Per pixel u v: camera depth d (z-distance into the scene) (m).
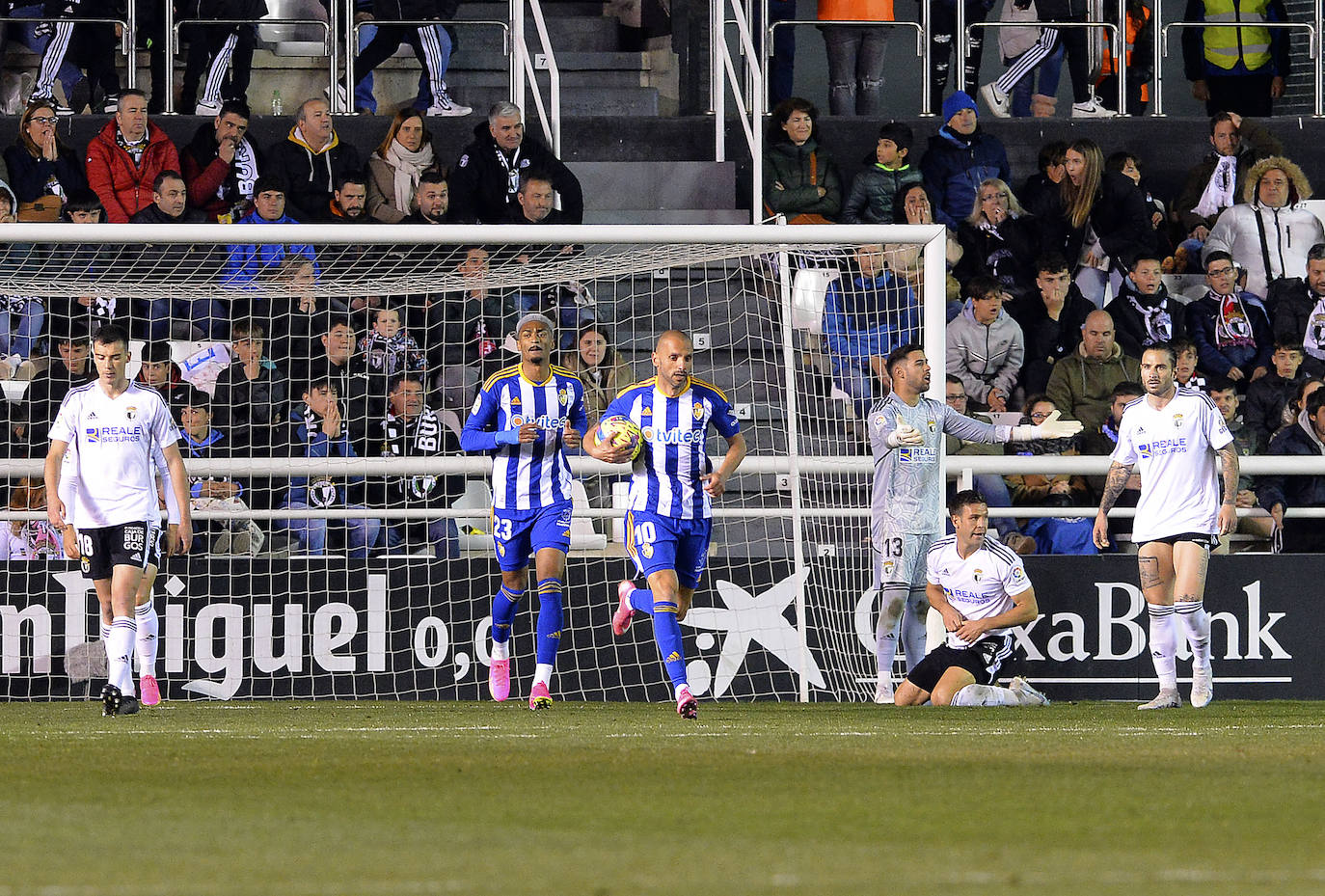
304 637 33.59
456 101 52.41
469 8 53.75
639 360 42.75
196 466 33.56
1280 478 39.47
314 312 39.66
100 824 13.26
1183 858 11.44
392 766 17.98
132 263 41.09
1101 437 41.22
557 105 46.62
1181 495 30.20
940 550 31.50
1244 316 45.00
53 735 22.80
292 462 33.81
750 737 22.47
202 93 48.94
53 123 44.03
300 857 11.40
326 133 43.94
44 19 48.06
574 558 34.00
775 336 42.88
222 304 40.25
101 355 27.52
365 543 36.31
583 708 30.34
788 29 51.38
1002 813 13.98
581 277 37.03
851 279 39.34
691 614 33.62
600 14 55.06
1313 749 20.38
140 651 30.44
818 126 48.12
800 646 33.75
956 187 46.50
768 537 38.22
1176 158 50.56
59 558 33.69
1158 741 21.89
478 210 42.88
